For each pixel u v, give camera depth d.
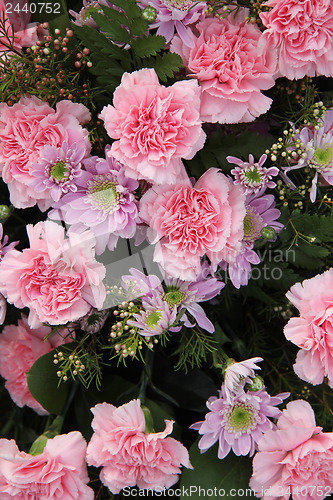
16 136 0.53
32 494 0.53
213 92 0.52
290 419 0.54
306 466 0.53
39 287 0.52
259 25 0.54
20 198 0.53
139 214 0.52
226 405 0.54
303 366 0.53
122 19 0.51
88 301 0.52
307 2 0.51
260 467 0.54
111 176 0.52
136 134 0.49
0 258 0.54
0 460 0.53
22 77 0.54
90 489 0.54
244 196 0.52
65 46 0.55
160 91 0.50
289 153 0.55
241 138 0.55
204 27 0.53
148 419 0.53
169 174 0.50
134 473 0.53
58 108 0.53
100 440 0.53
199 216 0.51
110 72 0.53
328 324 0.52
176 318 0.52
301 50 0.52
